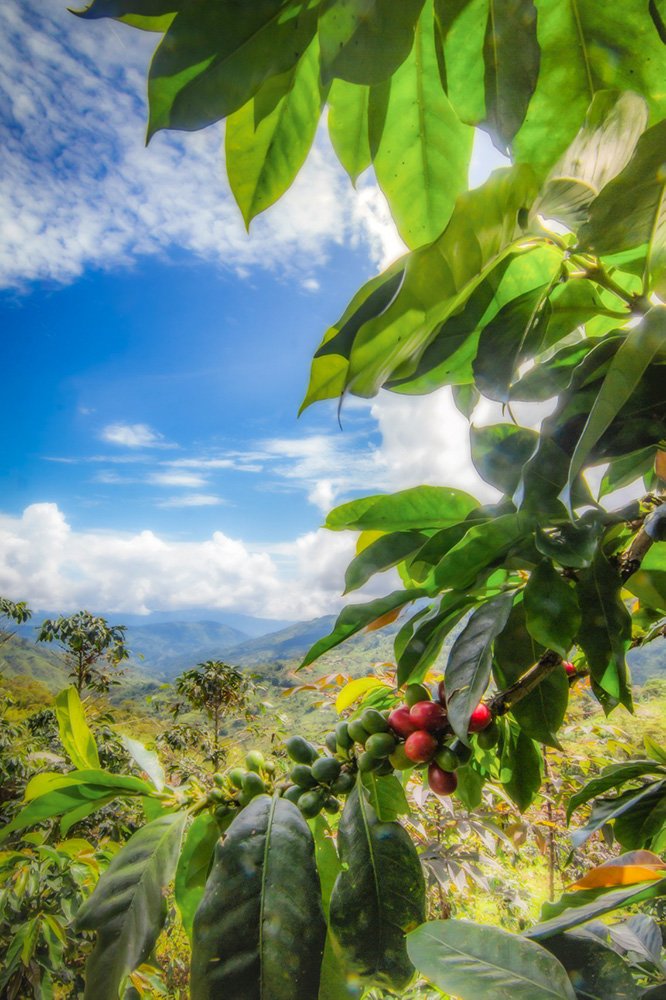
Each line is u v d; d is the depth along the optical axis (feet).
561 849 12.09
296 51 1.26
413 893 2.04
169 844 2.11
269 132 1.68
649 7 1.41
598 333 2.80
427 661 2.36
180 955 12.45
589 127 1.43
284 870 1.89
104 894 2.01
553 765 11.19
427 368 2.04
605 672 1.98
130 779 2.32
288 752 2.25
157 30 1.31
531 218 1.47
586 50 1.54
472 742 2.18
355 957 1.95
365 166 2.08
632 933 2.65
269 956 1.74
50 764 11.00
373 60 1.22
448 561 1.99
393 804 2.54
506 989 1.68
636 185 1.42
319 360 1.67
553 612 1.93
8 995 8.18
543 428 2.01
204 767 19.44
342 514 2.57
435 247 1.32
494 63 1.49
